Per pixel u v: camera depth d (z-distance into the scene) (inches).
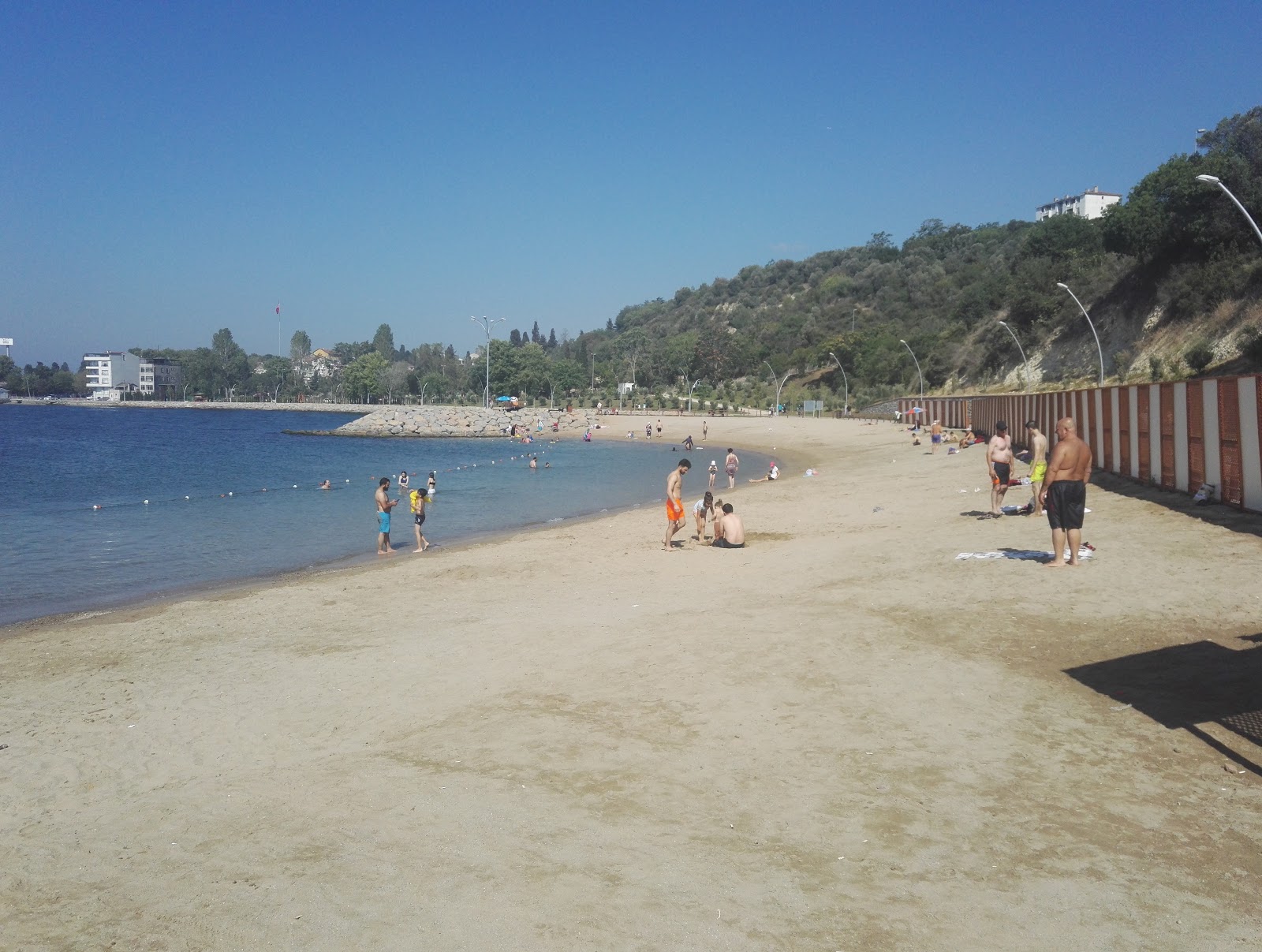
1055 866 184.5
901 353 4394.7
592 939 163.5
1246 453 568.1
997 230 6609.3
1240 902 169.9
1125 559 464.8
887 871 184.9
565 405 5959.6
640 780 235.0
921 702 281.9
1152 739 245.3
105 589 645.3
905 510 848.9
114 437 3417.8
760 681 311.4
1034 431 702.5
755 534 760.3
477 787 236.4
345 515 1112.8
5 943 175.0
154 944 169.8
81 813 249.4
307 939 167.8
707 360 6092.5
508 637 410.9
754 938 162.6
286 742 298.2
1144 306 2588.6
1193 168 2385.6
